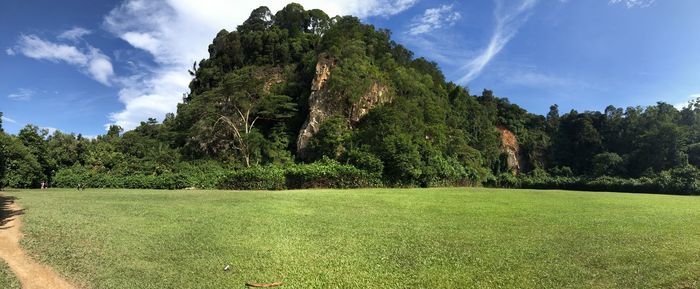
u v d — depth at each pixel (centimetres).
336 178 3566
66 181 3922
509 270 851
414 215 1612
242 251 998
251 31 7531
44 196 2447
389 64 5866
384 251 1008
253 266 880
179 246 1044
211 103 5297
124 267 870
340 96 4953
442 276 817
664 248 1016
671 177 4675
